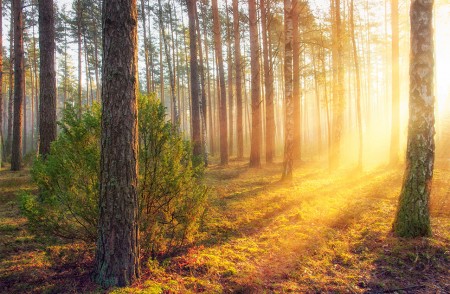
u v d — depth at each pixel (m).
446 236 6.02
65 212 4.78
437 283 4.59
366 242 6.08
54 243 5.69
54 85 9.50
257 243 6.08
